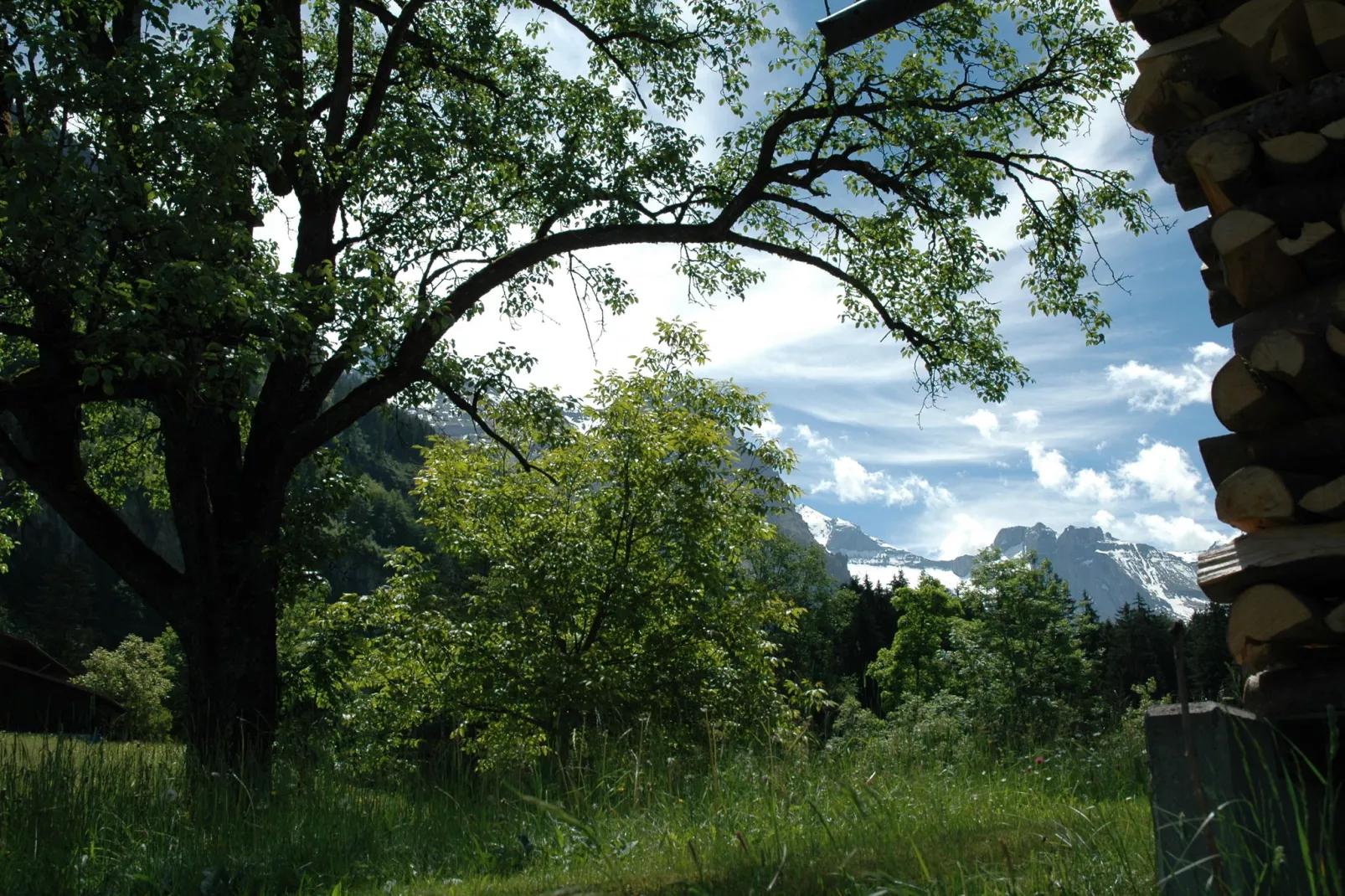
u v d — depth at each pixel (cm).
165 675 4256
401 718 1493
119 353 908
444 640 1524
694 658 1511
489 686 1488
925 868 302
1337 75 273
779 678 1647
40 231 816
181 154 916
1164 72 303
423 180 1322
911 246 1584
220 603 1094
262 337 971
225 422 1170
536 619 1561
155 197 898
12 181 793
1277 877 229
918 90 1452
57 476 1106
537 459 1686
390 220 1324
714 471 1656
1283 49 282
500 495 1647
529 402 1348
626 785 557
